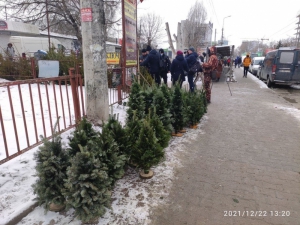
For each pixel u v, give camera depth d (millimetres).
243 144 4324
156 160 2871
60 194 2230
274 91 11352
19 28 15695
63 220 2246
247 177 3166
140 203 2551
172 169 3312
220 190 2852
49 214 2312
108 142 2541
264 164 3547
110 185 2445
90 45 4102
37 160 2217
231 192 2816
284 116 6375
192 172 3254
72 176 2031
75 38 21969
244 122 5750
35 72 9023
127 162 3002
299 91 11539
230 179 3104
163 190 2805
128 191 2758
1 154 3127
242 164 3535
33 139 3629
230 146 4215
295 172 3322
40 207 2385
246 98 9039
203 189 2859
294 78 11477
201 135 4746
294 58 11312
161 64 7926
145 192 2750
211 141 4430
